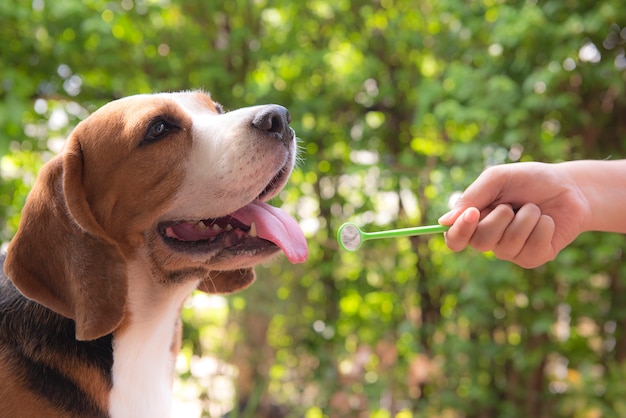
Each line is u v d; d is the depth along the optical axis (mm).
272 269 1624
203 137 859
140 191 854
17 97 1413
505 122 1520
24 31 1489
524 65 1511
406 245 1731
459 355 1614
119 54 1538
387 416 1696
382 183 1713
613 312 1586
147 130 849
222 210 854
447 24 1661
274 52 1654
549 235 815
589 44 1539
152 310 871
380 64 1699
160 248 871
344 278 1757
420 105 1570
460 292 1578
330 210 1756
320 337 1693
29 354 816
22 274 813
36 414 806
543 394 1639
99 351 834
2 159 1491
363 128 1715
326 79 1731
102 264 824
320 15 1740
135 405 852
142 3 1577
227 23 1711
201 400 1554
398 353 1683
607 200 852
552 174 836
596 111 1597
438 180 1587
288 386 1674
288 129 874
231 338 1604
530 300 1574
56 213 826
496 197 838
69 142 849
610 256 1518
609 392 1523
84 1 1479
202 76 1594
